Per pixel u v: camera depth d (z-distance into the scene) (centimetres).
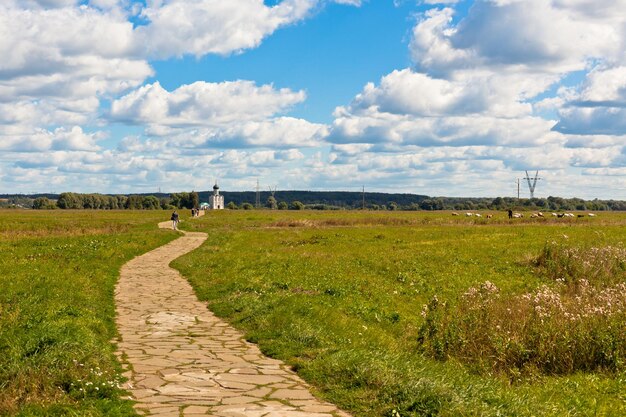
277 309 1538
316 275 2412
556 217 8419
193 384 916
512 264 2947
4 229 5384
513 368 1146
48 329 1128
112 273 2511
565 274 2652
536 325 1239
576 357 1162
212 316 1602
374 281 2361
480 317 1319
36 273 2166
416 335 1488
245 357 1123
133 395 848
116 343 1230
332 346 1191
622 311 1281
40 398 804
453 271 2716
